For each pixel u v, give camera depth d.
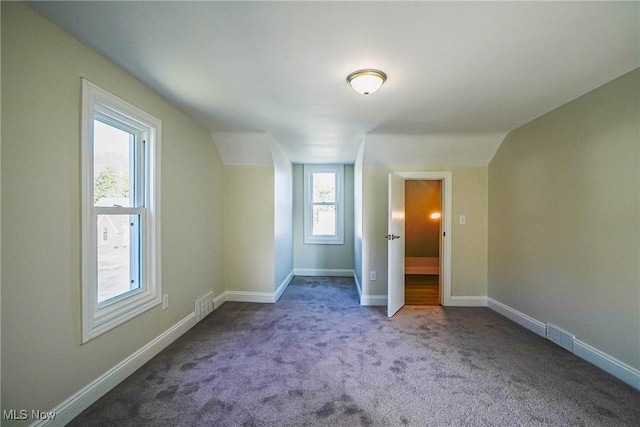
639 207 1.97
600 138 2.23
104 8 1.39
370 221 3.97
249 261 4.00
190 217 3.04
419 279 5.55
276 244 4.07
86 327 1.76
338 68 1.95
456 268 3.90
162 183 2.53
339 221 5.64
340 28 1.52
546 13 1.39
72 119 1.67
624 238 2.07
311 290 4.61
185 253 2.95
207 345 2.64
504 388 1.99
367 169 3.97
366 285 3.92
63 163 1.62
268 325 3.14
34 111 1.46
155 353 2.45
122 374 2.06
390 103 2.54
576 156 2.45
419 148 3.72
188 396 1.89
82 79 1.71
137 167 2.34
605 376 2.14
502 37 1.59
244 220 3.99
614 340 2.15
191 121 3.04
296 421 1.67
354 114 2.83
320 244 5.68
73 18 1.48
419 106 2.61
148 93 2.31
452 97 2.41
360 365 2.30
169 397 1.88
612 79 2.09
